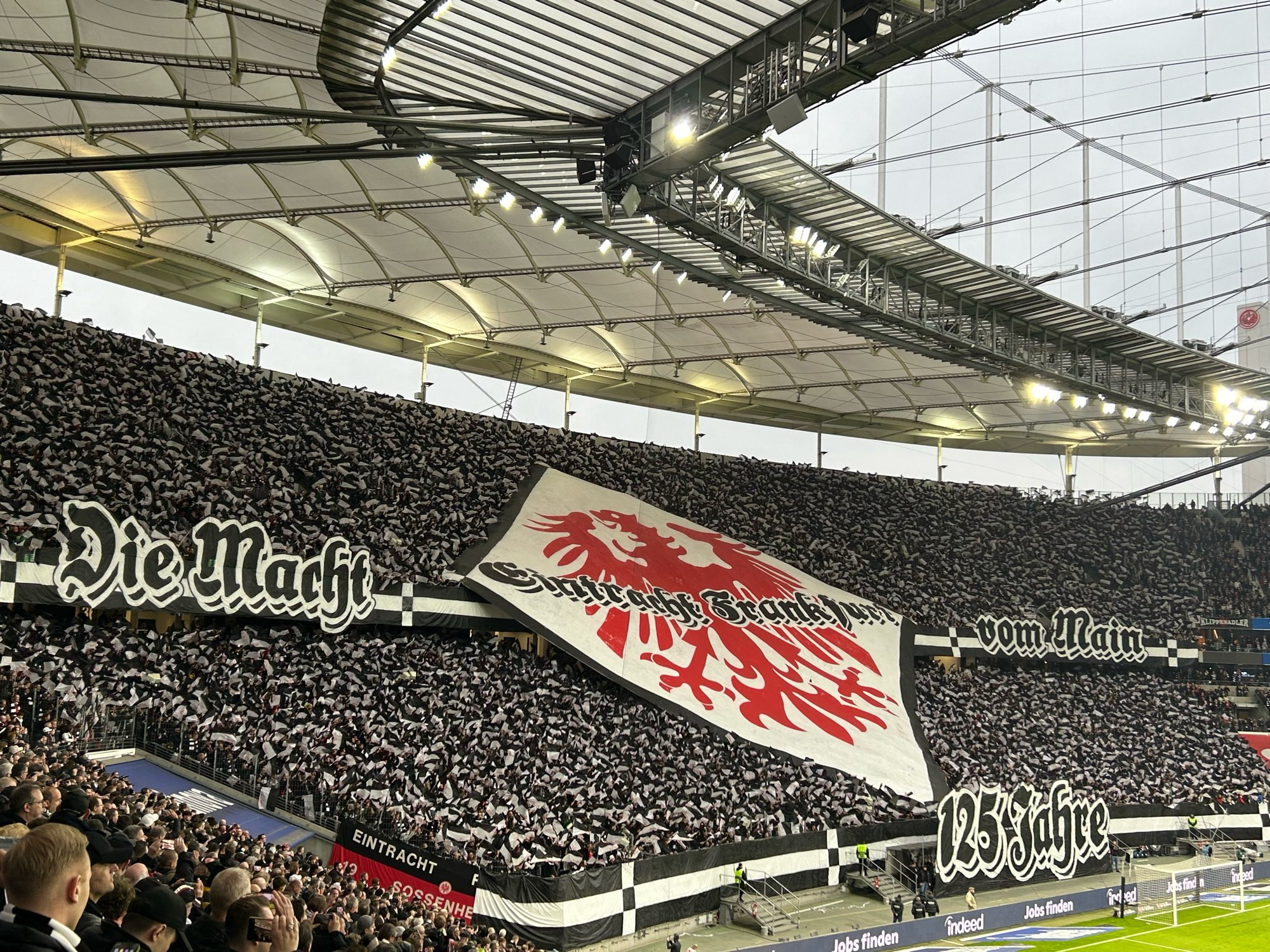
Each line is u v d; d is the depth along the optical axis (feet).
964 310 130.93
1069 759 167.32
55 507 107.76
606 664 137.28
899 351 174.29
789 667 154.81
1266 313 218.59
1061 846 145.69
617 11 66.13
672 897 111.34
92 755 92.84
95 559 103.65
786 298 127.44
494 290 157.58
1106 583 215.10
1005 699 177.88
